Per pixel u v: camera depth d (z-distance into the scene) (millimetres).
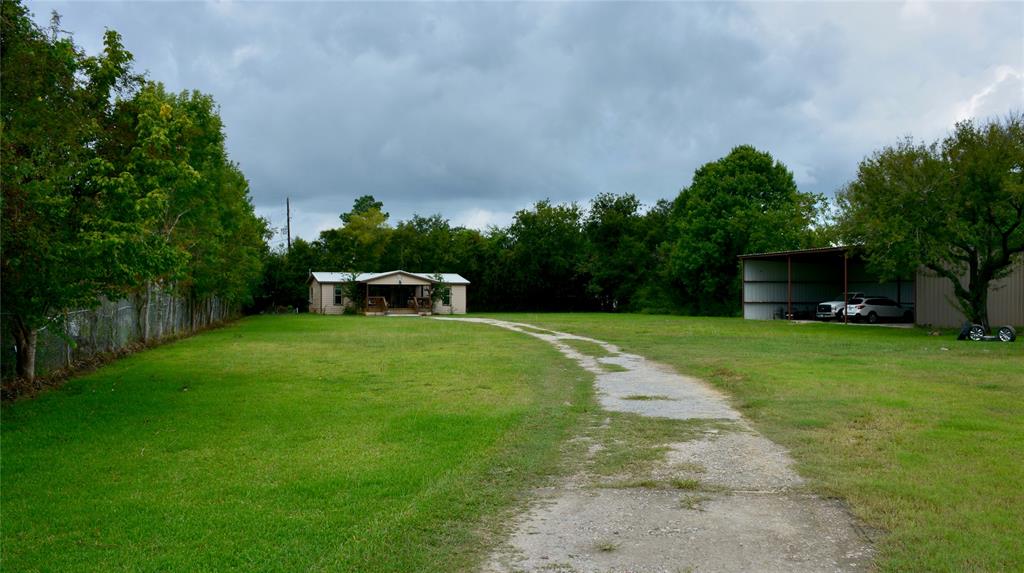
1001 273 28562
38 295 11227
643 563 4613
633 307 65375
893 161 27359
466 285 63719
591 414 10266
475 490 6320
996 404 10383
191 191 24500
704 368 15859
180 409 10719
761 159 54062
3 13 10453
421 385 13492
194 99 24922
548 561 4664
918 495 5871
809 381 12977
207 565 4590
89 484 6566
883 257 29109
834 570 4445
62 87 11828
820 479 6539
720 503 5914
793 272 48281
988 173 25344
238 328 35375
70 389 13008
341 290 60281
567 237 69375
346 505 5852
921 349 20438
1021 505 5594
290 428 9234
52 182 10609
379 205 111000
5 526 5375
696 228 53438
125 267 11648
